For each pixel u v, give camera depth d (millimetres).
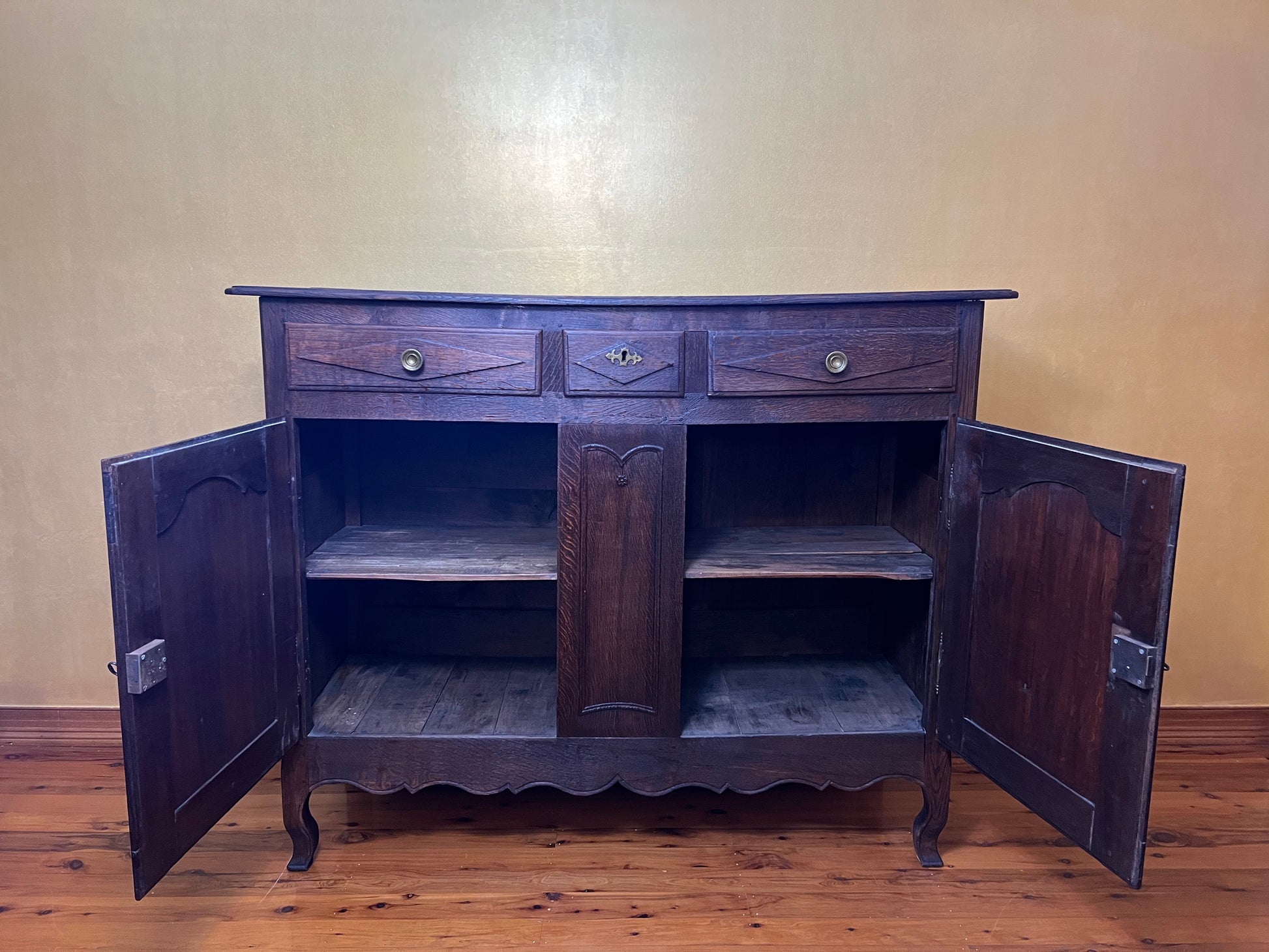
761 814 1922
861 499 2047
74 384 2061
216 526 1372
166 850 1254
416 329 1525
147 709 1197
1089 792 1299
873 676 1971
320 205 2002
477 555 1746
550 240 2031
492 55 1956
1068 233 2068
